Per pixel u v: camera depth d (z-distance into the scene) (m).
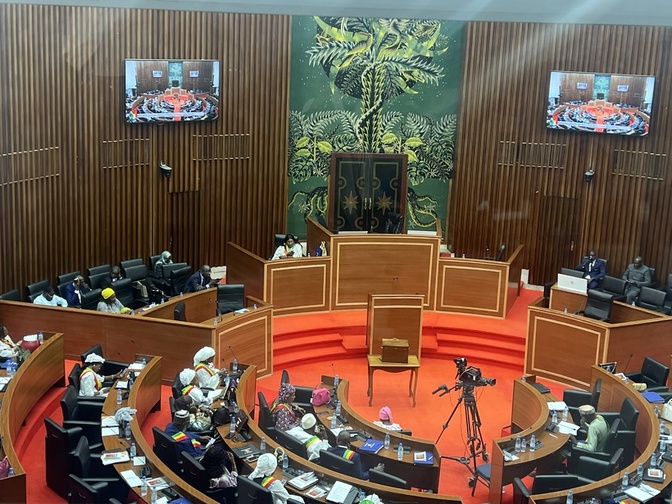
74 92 14.98
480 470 10.10
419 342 13.46
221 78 16.83
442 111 18.20
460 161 17.92
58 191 15.02
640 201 16.69
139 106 15.84
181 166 16.83
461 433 11.92
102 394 10.77
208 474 8.66
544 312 13.59
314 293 15.20
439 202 18.64
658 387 11.97
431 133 18.31
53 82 14.59
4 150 13.85
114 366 11.67
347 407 10.44
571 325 13.38
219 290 13.85
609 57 16.52
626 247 16.94
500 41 17.17
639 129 16.34
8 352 11.29
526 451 9.69
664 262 16.59
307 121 18.09
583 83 16.56
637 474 8.91
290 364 14.00
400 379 13.70
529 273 17.91
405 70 17.98
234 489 8.61
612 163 16.83
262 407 10.35
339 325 14.77
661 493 8.79
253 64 17.12
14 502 7.90
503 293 15.26
